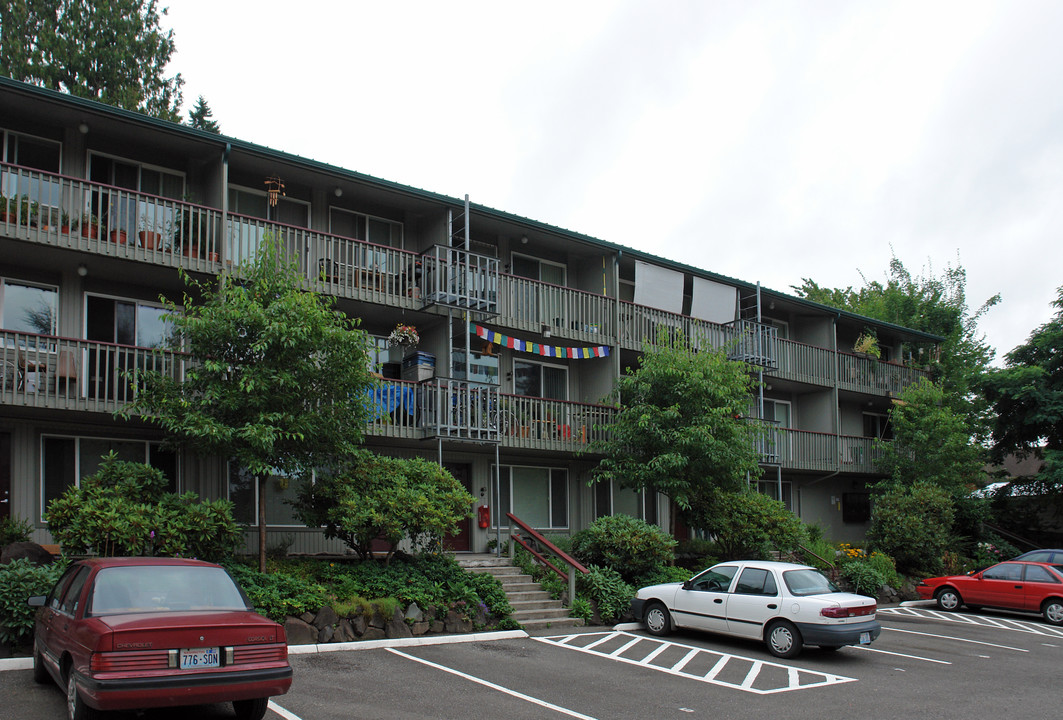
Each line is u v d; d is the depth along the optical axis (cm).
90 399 1406
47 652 888
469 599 1466
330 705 930
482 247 2108
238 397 1320
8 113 1507
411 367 1858
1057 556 2136
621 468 1934
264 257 1434
